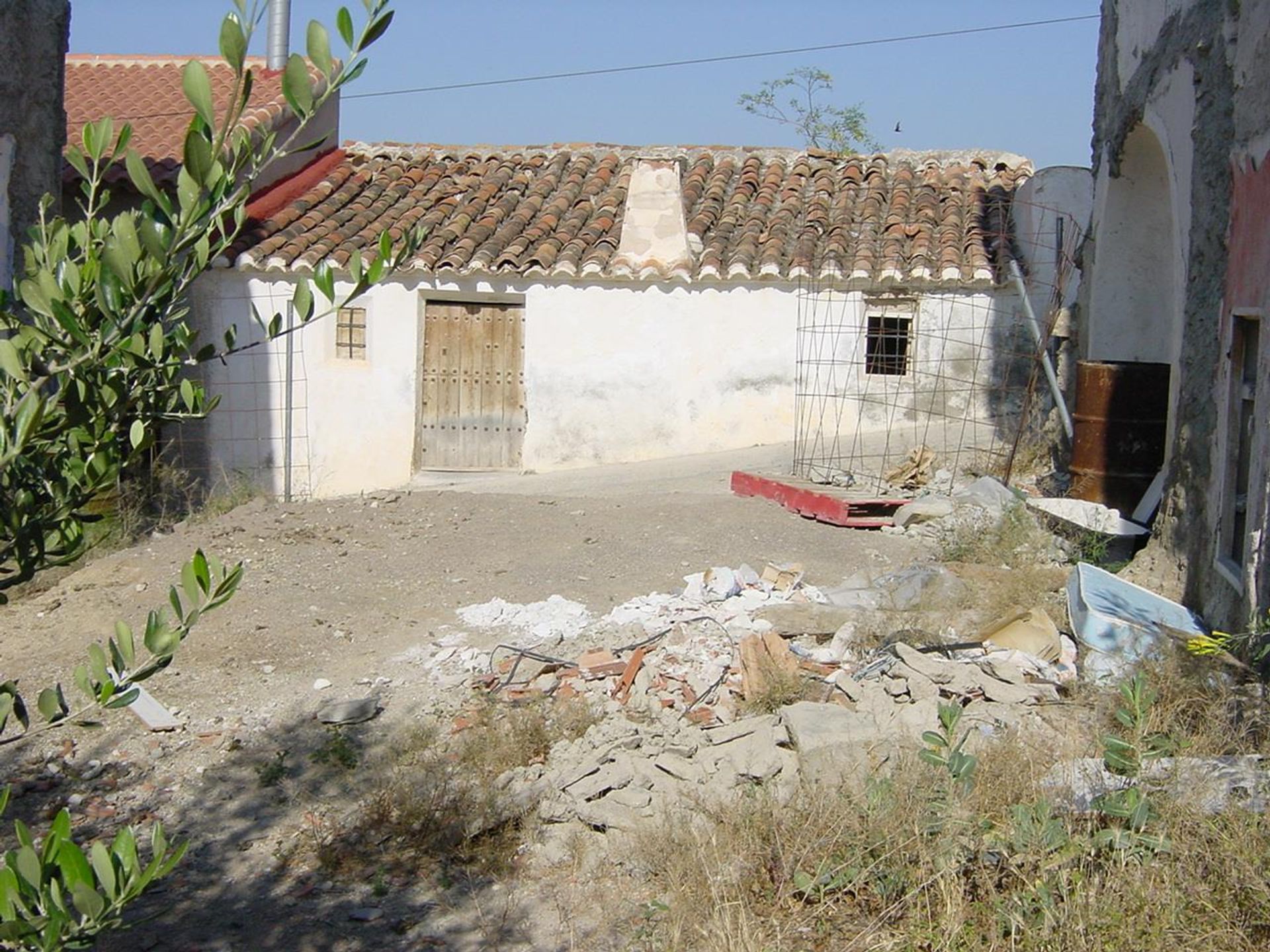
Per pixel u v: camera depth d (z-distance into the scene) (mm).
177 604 2961
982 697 6453
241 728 7051
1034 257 14461
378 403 14758
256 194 15469
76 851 2531
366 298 14680
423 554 9789
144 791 6445
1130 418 10594
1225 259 7820
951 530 9844
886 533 10320
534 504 11352
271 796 6344
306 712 7180
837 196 16609
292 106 2795
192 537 10406
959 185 16750
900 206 16203
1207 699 5781
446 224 15625
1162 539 8609
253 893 5473
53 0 10266
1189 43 8758
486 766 6301
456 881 5484
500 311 14898
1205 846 4328
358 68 2820
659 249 14891
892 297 14688
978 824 4684
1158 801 4586
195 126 2738
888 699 6391
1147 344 11484
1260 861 4188
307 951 4977
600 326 14789
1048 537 9477
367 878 5539
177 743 6914
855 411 14719
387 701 7250
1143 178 11039
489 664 7582
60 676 7766
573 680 7180
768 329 14789
